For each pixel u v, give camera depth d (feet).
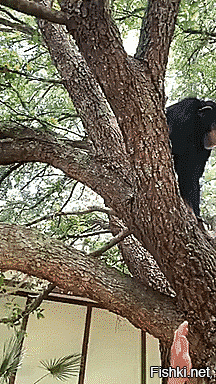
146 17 6.52
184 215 6.11
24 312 8.33
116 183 7.45
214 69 12.19
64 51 9.82
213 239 6.67
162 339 6.55
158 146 5.92
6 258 5.90
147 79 6.04
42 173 13.09
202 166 8.10
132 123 5.90
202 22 11.82
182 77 12.80
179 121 7.90
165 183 5.92
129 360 15.43
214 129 7.70
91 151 8.77
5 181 12.98
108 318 16.05
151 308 6.54
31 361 14.01
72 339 15.03
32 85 11.93
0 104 9.91
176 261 5.98
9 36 11.39
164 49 6.22
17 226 6.43
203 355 5.99
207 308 5.94
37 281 8.89
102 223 11.66
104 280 6.52
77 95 9.30
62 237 11.16
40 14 5.53
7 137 8.61
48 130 8.95
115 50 5.81
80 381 14.40
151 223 6.07
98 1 5.72
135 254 8.31
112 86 5.90
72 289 6.35
